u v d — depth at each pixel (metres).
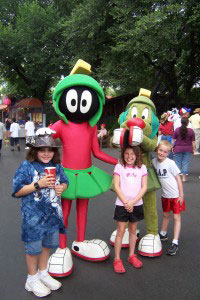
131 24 14.88
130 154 3.33
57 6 23.81
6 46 23.06
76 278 3.24
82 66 3.50
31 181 2.79
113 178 3.45
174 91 19.00
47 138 2.81
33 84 25.33
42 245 2.94
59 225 2.89
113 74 17.06
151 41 13.91
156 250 3.70
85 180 3.38
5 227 4.71
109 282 3.16
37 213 2.79
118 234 3.40
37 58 22.48
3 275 3.31
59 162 2.97
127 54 16.14
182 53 19.02
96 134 3.67
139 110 3.73
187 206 5.75
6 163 11.30
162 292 2.98
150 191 3.66
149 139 3.56
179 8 13.71
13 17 26.45
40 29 21.97
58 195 2.86
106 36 17.58
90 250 3.59
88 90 3.38
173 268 3.45
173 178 3.87
